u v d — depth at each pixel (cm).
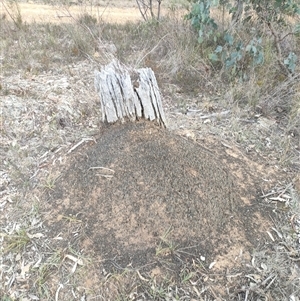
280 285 232
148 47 504
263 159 326
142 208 252
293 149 341
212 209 256
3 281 238
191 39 482
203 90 426
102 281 231
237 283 231
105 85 283
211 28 445
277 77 419
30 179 302
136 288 227
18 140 345
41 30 602
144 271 232
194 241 244
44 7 762
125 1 837
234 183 284
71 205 268
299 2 477
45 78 446
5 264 245
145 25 561
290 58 393
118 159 271
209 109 394
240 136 352
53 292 229
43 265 240
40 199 280
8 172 311
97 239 247
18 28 607
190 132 349
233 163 312
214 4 390
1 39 558
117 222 251
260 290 228
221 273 235
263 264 241
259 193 287
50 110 379
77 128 366
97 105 399
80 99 402
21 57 485
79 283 232
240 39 429
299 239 259
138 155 269
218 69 448
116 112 288
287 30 472
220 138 346
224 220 257
